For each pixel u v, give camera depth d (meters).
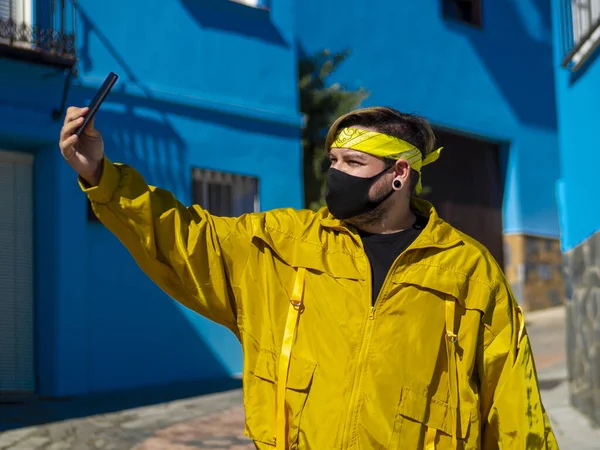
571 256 7.66
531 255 15.27
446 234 2.55
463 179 14.54
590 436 6.48
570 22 7.75
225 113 9.98
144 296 9.09
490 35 14.91
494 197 15.18
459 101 14.12
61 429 6.71
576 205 7.55
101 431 6.67
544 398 8.08
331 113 11.27
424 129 2.71
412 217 2.69
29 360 8.43
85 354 8.50
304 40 11.77
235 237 2.56
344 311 2.43
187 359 9.42
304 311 2.46
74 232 8.50
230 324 2.62
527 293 15.10
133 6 9.22
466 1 14.84
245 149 10.17
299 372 2.40
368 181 2.54
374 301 2.45
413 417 2.37
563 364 9.88
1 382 8.20
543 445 2.48
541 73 15.98
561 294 15.98
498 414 2.51
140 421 7.09
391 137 2.56
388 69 12.93
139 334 9.00
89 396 8.33
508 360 2.52
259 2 10.56
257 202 10.30
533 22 15.93
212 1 10.01
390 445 2.33
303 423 2.37
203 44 9.88
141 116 9.16
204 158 9.73
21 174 8.52
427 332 2.43
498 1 15.17
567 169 7.85
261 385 2.46
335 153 2.60
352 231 2.55
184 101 9.56
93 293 8.66
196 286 2.51
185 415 7.38
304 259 2.50
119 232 2.51
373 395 2.35
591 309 6.82
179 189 9.46
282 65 10.73
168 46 9.52
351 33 12.43
